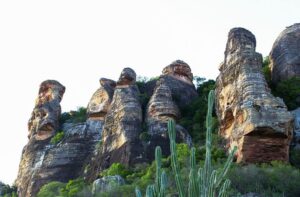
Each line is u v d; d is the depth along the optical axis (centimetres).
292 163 4319
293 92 5194
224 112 4762
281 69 5609
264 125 4138
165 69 6669
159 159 1184
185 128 5500
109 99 6312
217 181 1117
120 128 5247
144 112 5656
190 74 6638
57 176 5725
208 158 1137
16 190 6081
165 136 5041
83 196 4259
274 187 3650
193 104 6000
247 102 4384
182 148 4519
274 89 5472
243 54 4872
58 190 4953
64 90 6950
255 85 4516
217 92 5294
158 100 5444
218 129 5034
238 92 4600
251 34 5159
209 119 1198
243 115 4356
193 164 1152
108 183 4291
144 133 5059
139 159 4819
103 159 5200
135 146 4959
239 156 4181
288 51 5716
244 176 3694
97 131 6091
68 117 6862
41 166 5872
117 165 4712
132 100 5553
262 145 4175
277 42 5988
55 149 5981
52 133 6306
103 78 6719
